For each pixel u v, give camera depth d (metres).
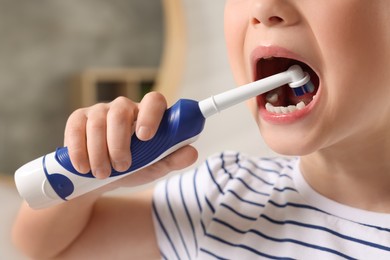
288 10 0.36
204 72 1.01
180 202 0.54
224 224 0.50
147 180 0.45
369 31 0.36
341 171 0.45
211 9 1.01
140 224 0.55
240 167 0.55
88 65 2.49
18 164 2.38
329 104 0.37
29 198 0.40
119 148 0.39
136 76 2.39
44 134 2.42
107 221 0.55
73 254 0.55
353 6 0.36
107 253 0.55
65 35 2.46
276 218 0.48
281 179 0.51
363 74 0.37
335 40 0.36
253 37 0.39
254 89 0.38
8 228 0.93
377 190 0.45
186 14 1.03
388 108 0.40
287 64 0.41
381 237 0.43
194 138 0.39
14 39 2.38
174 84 1.02
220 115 0.98
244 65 0.42
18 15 2.39
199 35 1.02
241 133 0.97
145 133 0.38
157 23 2.59
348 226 0.45
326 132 0.38
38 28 2.42
